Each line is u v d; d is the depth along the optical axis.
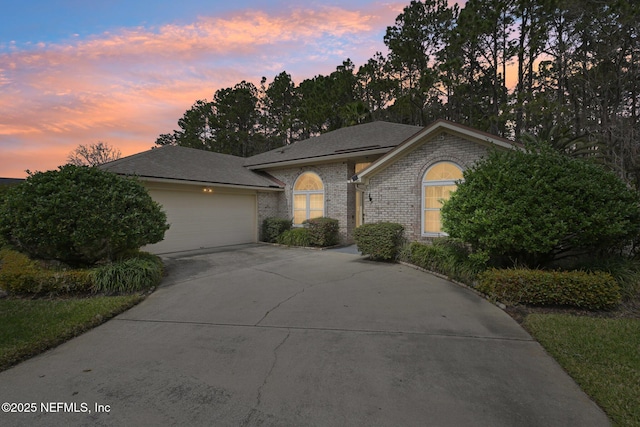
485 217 5.93
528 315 4.89
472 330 4.44
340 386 3.07
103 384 3.17
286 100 35.47
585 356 3.53
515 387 3.02
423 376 3.23
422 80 19.81
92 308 5.27
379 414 2.64
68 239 6.52
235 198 14.21
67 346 4.08
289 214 15.48
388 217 11.08
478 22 17.88
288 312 5.27
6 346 3.91
